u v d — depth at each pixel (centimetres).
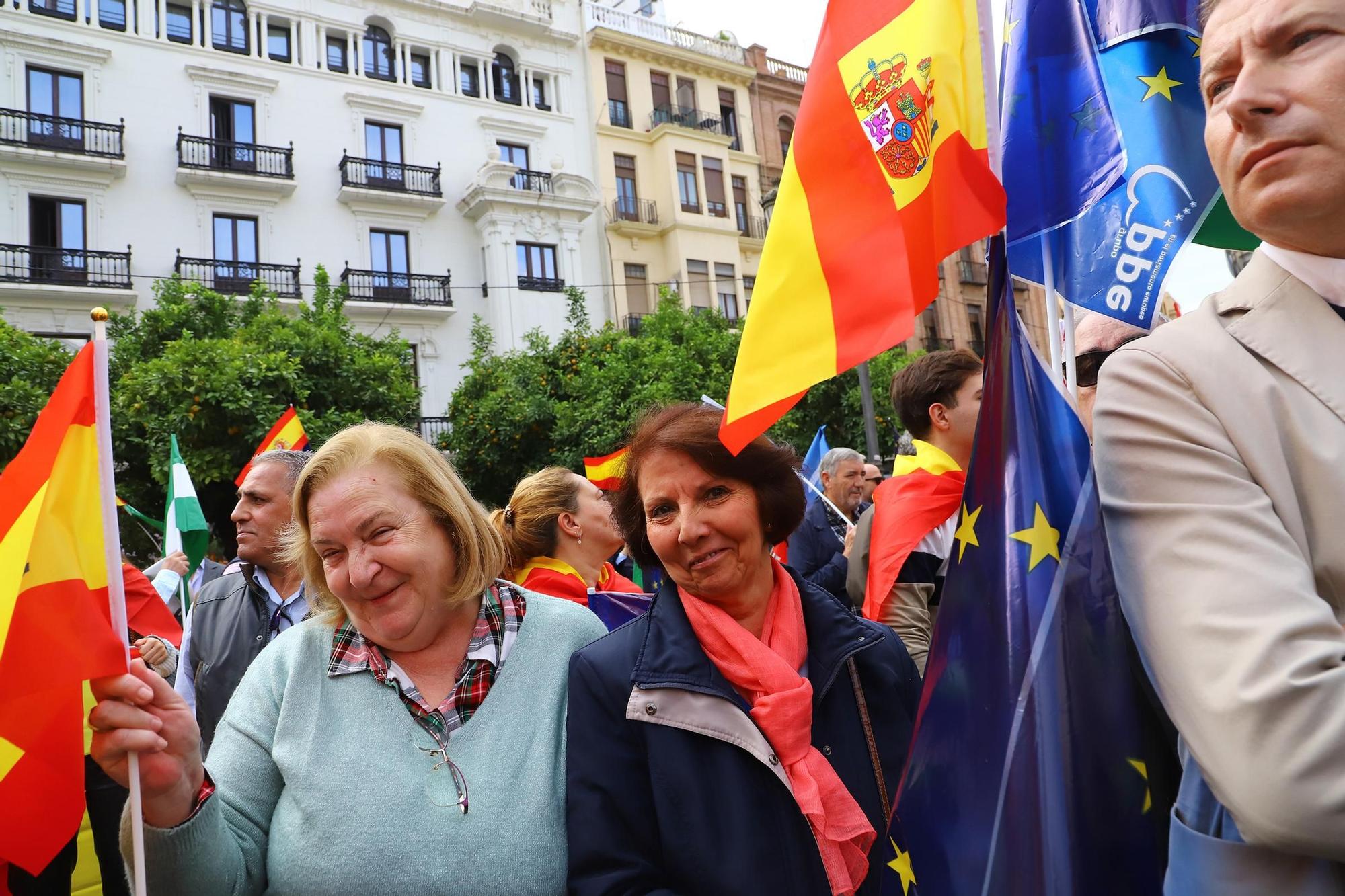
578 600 302
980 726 134
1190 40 191
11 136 1725
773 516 186
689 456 179
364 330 2011
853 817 164
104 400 161
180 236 1864
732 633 173
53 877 257
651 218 2427
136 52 1862
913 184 151
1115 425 118
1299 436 109
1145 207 187
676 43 2602
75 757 151
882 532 288
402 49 2162
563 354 1686
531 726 183
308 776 173
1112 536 118
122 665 153
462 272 2148
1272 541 102
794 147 161
